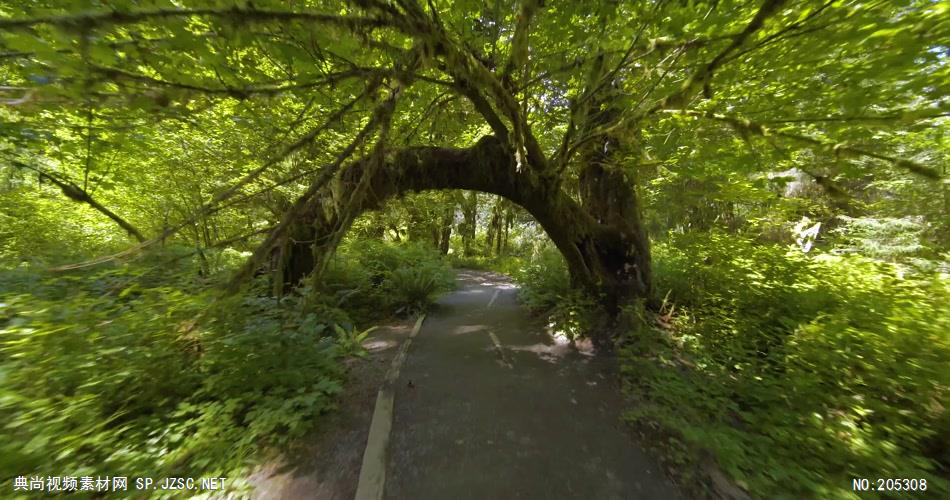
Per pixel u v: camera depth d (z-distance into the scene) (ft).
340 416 12.07
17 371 7.63
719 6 9.96
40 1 8.05
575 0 11.70
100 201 30.22
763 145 13.44
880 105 10.65
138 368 9.93
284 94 11.49
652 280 21.61
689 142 16.07
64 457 6.84
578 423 11.89
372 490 8.63
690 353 16.17
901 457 8.91
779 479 8.31
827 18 8.44
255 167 20.98
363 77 11.02
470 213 74.74
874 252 26.37
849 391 11.25
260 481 8.93
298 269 20.75
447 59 11.42
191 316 11.48
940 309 13.67
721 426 10.22
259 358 11.92
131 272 11.97
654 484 8.98
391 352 18.63
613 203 22.90
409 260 34.53
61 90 6.96
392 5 9.57
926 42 7.50
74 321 9.27
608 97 18.04
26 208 28.22
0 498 5.88
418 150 19.13
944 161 20.84
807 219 31.99
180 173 26.37
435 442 10.83
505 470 9.58
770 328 15.97
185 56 8.16
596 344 19.20
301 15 7.18
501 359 17.75
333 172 11.72
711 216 34.47
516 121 15.49
